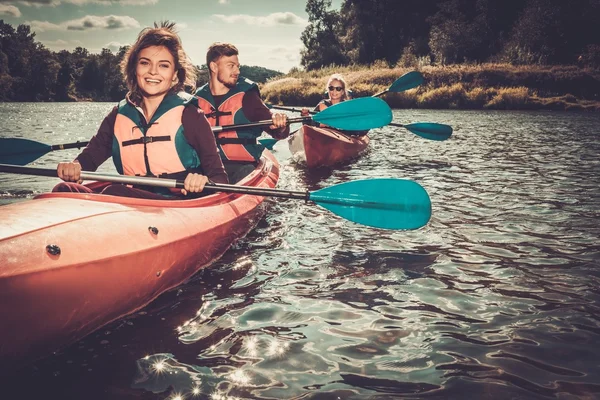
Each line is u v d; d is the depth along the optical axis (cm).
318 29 5306
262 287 259
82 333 201
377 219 305
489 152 793
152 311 230
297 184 536
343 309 234
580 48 3256
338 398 166
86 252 195
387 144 912
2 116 2103
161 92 282
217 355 193
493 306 236
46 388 172
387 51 4481
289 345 201
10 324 169
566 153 775
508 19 3919
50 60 8444
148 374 180
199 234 266
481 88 2203
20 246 179
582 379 176
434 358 191
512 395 167
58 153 782
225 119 446
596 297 245
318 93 2492
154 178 267
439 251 314
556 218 388
